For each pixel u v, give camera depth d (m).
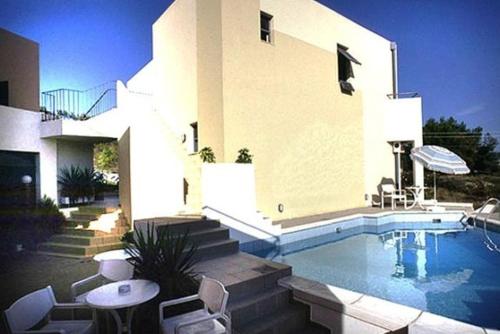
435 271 7.82
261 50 12.12
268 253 9.63
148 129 10.08
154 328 4.48
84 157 14.77
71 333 3.66
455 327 3.95
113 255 6.57
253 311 5.00
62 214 10.40
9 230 9.07
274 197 12.39
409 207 16.08
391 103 19.08
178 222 7.70
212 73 11.34
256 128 11.85
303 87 13.81
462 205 16.02
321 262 8.70
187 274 5.31
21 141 11.57
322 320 5.08
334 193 15.23
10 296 5.85
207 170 8.99
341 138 15.84
